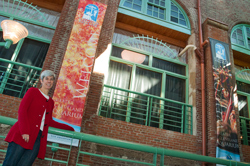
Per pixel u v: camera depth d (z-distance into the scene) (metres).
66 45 6.26
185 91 8.02
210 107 7.07
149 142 6.16
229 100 7.29
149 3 9.09
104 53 6.72
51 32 7.50
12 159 1.70
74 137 2.46
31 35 7.18
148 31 8.77
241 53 9.37
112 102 6.52
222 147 6.38
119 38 8.25
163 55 8.48
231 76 7.85
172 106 7.53
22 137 1.78
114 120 6.11
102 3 7.32
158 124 7.08
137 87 7.49
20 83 6.38
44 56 7.05
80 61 6.10
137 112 7.02
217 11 9.74
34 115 1.92
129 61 7.78
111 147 5.72
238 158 6.40
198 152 6.52
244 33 10.02
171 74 8.09
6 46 4.05
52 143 4.87
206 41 8.14
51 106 2.18
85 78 5.91
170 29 8.66
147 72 7.91
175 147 6.34
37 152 1.90
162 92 7.67
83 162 5.30
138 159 5.81
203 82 7.54
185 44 9.03
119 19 8.42
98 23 6.86
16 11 7.44
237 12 10.19
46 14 7.78
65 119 5.28
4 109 5.31
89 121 5.76
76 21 6.65
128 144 2.60
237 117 7.24
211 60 7.84
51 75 2.16
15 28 4.12
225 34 8.80
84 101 5.62
